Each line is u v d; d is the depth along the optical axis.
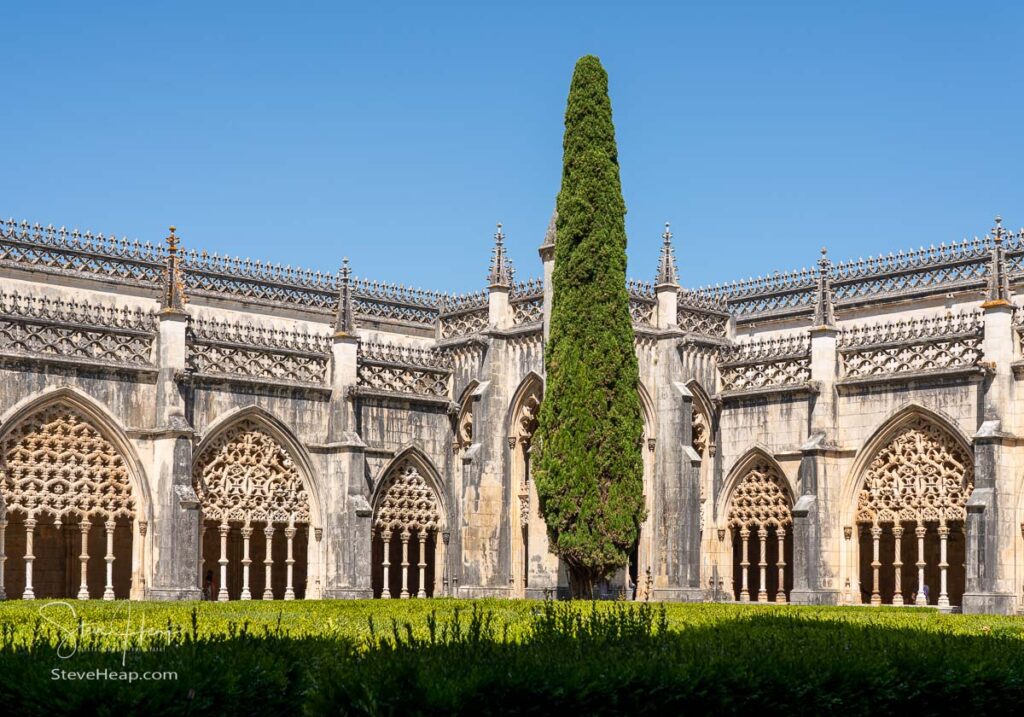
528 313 49.22
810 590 44.34
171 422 42.38
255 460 45.75
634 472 42.66
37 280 45.38
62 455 40.88
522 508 48.91
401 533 49.47
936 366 43.19
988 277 43.06
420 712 13.13
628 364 43.06
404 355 53.12
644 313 48.91
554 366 43.38
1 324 40.03
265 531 46.03
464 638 16.03
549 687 13.98
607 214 43.53
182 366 42.94
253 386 45.44
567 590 47.19
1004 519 40.03
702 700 15.15
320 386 47.25
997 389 40.62
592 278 43.19
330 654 15.39
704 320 51.94
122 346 42.41
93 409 41.38
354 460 46.75
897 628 23.58
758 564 52.56
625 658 15.47
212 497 44.47
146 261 48.44
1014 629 25.41
